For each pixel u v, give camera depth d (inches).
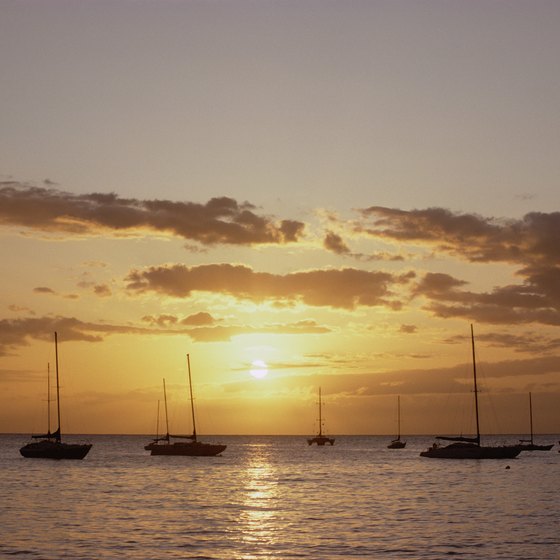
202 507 3503.9
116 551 2391.7
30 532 2728.8
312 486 4655.5
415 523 2987.2
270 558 2305.6
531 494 4079.7
